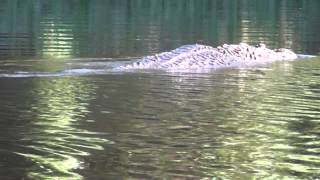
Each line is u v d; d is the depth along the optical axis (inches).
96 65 1649.9
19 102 1143.6
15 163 787.4
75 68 1581.0
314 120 1053.2
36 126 966.4
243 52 1863.9
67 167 776.3
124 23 3125.0
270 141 914.7
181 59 1700.3
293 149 873.5
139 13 3932.1
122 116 1055.6
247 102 1198.9
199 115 1077.1
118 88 1321.4
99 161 802.8
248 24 3169.3
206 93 1293.1
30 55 1819.6
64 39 2298.2
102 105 1139.3
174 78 1477.6
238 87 1373.0
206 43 2337.6
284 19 3526.1
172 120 1031.6
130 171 767.7
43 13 3646.7
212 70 1633.9
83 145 871.1
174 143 890.1
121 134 933.8
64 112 1073.5
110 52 1956.2
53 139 896.3
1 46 2025.1
